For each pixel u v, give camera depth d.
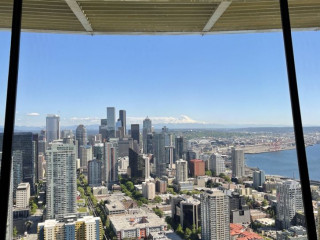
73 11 2.00
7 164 1.25
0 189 1.22
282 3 1.48
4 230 1.19
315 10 2.10
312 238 1.30
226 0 1.85
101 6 1.98
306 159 1.36
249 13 2.11
